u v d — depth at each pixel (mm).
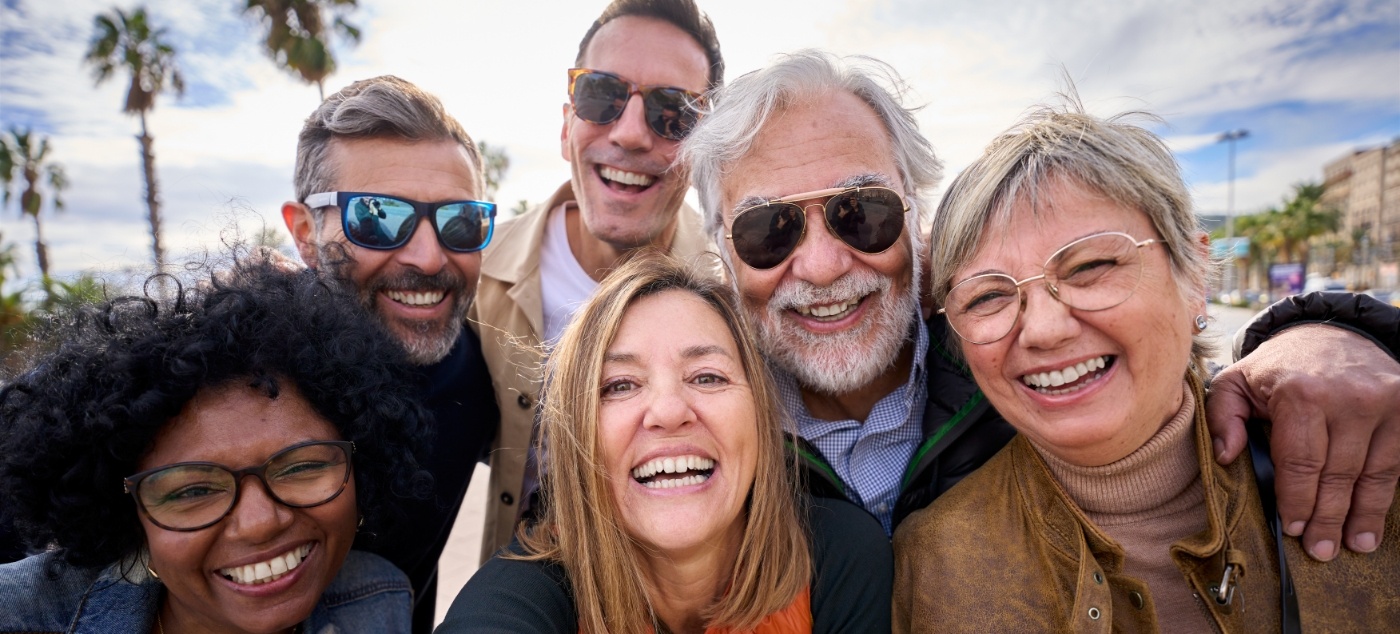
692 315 483
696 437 458
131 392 415
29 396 434
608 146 855
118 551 444
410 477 522
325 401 459
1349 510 397
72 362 428
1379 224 22812
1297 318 465
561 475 477
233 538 420
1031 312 410
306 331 466
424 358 688
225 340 422
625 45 842
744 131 564
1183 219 414
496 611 424
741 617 472
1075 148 407
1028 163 413
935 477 569
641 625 457
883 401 600
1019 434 496
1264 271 19234
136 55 5867
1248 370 445
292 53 5176
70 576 455
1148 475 437
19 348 467
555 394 490
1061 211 405
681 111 859
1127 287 394
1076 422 414
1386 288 15141
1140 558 442
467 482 762
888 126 588
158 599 461
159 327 425
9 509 436
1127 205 402
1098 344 406
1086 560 430
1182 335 411
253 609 436
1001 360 432
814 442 596
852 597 485
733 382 475
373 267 662
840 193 547
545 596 448
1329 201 26938
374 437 490
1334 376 401
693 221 1034
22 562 455
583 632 456
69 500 413
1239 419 434
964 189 449
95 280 476
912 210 605
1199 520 440
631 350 467
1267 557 417
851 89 573
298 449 436
